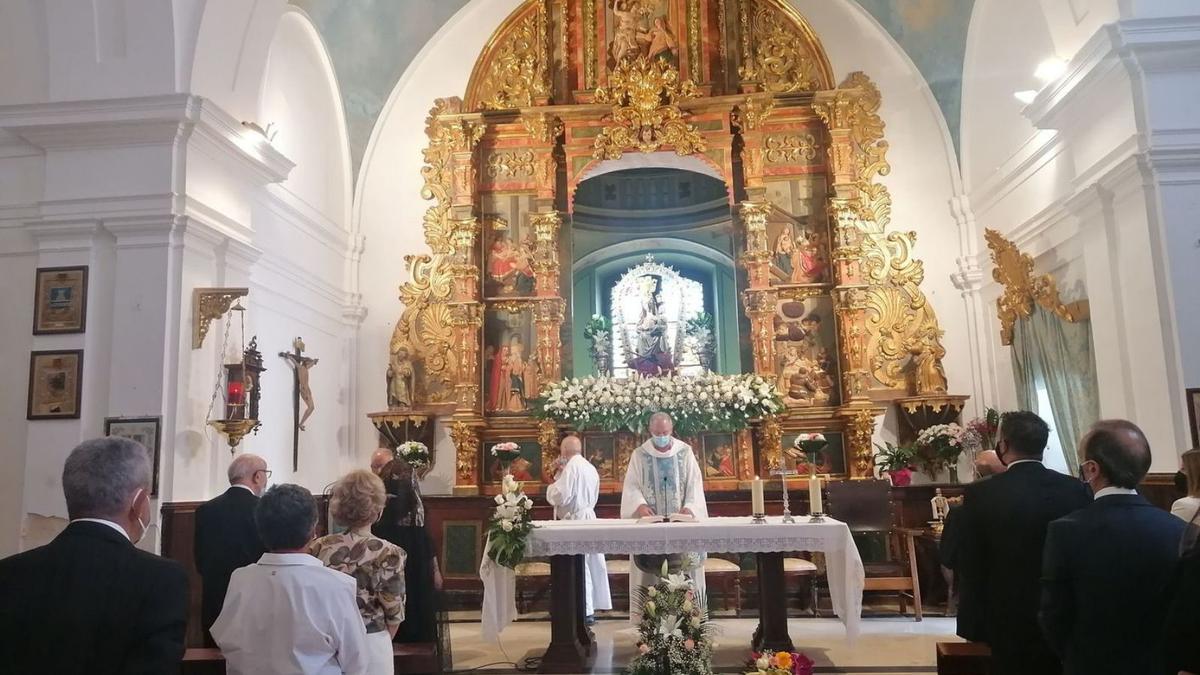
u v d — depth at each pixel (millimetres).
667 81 12570
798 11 12773
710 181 14859
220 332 8102
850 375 11672
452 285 12375
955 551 4055
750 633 8805
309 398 10492
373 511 4012
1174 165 7180
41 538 7344
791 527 7004
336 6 11242
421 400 12281
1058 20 8383
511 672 7277
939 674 4445
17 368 7645
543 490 11758
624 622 9617
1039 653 3609
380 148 12859
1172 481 6805
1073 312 8883
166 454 7246
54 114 7535
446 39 12992
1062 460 9555
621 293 15352
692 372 13875
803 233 12453
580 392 11008
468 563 10758
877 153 12414
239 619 3053
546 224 12383
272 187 9914
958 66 11969
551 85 12922
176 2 7707
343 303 12320
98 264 7613
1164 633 2385
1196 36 7090
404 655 4961
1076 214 8320
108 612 2365
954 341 12023
